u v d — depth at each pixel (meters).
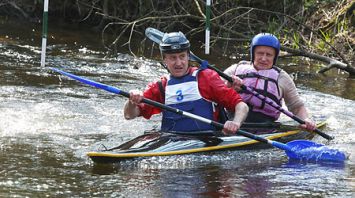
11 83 13.93
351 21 19.75
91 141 10.18
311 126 10.56
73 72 15.59
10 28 21.33
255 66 11.12
